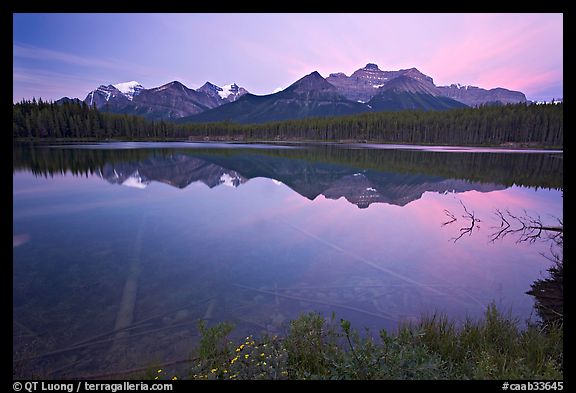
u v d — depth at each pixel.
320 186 30.23
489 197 24.33
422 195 25.39
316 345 5.20
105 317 7.01
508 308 7.30
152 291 8.39
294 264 10.41
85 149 72.56
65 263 10.31
